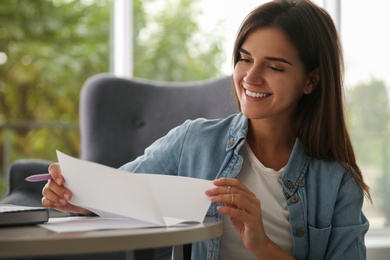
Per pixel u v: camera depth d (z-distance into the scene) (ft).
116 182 4.19
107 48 18.84
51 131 16.52
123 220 4.53
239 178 5.64
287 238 5.54
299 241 5.49
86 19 18.83
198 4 17.61
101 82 9.18
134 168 5.77
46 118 18.42
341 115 5.72
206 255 5.48
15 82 18.28
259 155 5.72
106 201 4.25
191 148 5.75
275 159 5.72
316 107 5.67
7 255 3.54
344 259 5.59
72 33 18.71
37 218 4.33
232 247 5.52
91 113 9.05
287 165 5.58
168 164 5.79
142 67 18.10
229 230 5.50
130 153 9.02
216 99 8.84
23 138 16.21
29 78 18.34
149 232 3.86
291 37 5.29
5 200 7.57
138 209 4.17
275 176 5.59
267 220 5.55
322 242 5.54
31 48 18.43
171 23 18.08
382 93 11.90
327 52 5.54
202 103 8.98
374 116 11.91
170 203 4.59
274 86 5.25
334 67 5.62
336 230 5.56
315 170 5.63
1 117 18.16
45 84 18.42
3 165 15.21
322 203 5.56
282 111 5.58
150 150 5.92
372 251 10.99
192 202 4.55
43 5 18.58
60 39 18.66
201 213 4.50
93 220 4.55
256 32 5.32
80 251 3.61
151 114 9.15
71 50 18.66
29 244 3.55
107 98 9.12
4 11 18.34
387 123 11.94
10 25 18.37
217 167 5.65
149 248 3.91
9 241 3.55
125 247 3.72
